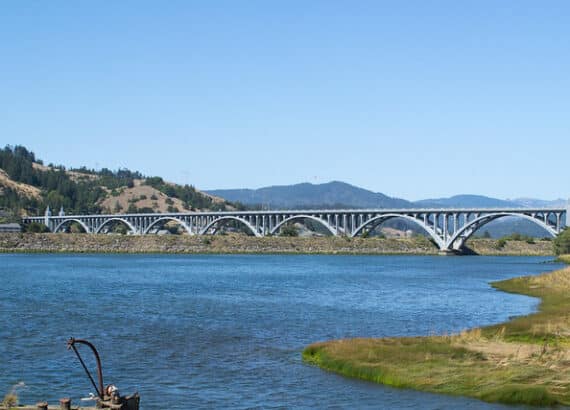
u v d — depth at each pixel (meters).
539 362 43.19
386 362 44.22
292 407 36.94
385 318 70.62
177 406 37.28
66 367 46.03
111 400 30.56
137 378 43.16
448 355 45.25
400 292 100.62
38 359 48.50
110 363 47.25
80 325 64.38
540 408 36.06
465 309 79.06
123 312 74.44
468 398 37.78
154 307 79.38
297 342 55.38
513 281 111.38
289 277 133.00
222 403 37.78
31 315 71.44
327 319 69.38
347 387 40.41
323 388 40.31
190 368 45.66
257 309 77.69
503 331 52.69
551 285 102.19
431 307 81.25
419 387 39.75
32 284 112.38
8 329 61.75
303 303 84.75
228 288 106.94
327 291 102.25
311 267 168.62
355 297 93.19
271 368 45.41
